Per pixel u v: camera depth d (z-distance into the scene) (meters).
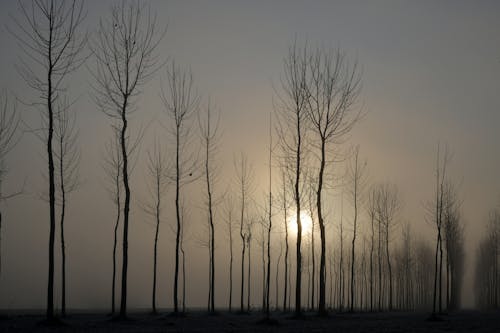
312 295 63.16
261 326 30.25
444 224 58.38
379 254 70.00
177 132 42.31
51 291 28.27
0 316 35.59
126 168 33.91
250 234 58.88
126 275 33.22
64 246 42.94
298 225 38.44
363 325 31.11
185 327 28.86
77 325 29.03
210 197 46.84
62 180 42.84
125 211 33.47
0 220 33.75
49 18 29.19
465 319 38.59
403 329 27.75
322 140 39.56
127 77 34.50
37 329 25.67
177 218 41.88
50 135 29.05
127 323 31.17
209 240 52.72
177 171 42.09
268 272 43.75
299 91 39.34
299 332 25.64
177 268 41.78
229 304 57.28
